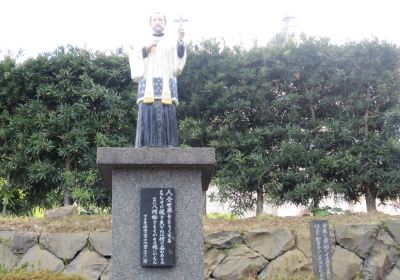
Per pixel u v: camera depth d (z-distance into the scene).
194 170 6.26
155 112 6.47
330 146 10.23
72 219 9.08
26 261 8.39
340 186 9.75
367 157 9.84
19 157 10.15
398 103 10.27
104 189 10.23
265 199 10.21
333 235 8.66
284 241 8.57
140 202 6.12
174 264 6.03
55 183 10.53
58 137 10.44
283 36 13.41
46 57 10.70
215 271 8.34
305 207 10.24
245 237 8.63
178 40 6.63
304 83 10.48
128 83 11.03
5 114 10.41
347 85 10.35
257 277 8.33
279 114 10.61
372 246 8.62
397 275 8.55
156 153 6.07
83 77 10.48
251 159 10.08
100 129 10.55
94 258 8.36
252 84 10.47
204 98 10.55
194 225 6.13
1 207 10.57
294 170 10.09
